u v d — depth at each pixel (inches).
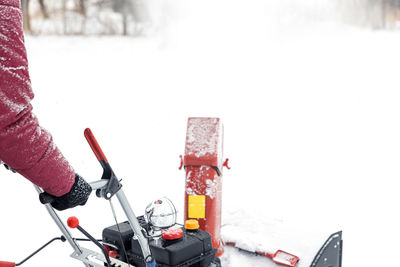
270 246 96.7
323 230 103.6
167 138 244.2
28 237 128.2
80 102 314.5
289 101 345.4
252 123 284.8
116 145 226.7
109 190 65.4
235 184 182.4
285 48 561.0
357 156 221.9
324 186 179.8
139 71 433.1
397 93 369.4
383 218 146.9
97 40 601.9
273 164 209.9
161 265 76.5
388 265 114.7
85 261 70.3
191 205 99.0
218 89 376.2
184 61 485.7
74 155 205.2
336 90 380.8
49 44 545.6
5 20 51.7
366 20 739.4
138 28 688.4
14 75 52.2
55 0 699.4
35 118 55.3
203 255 80.5
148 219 84.3
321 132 267.0
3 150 53.0
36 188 63.4
